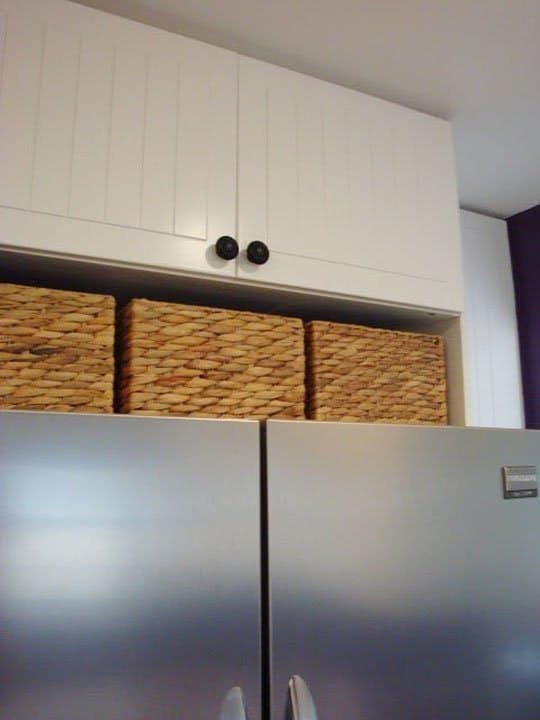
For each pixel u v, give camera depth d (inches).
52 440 27.5
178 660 27.8
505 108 53.7
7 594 25.5
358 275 46.6
